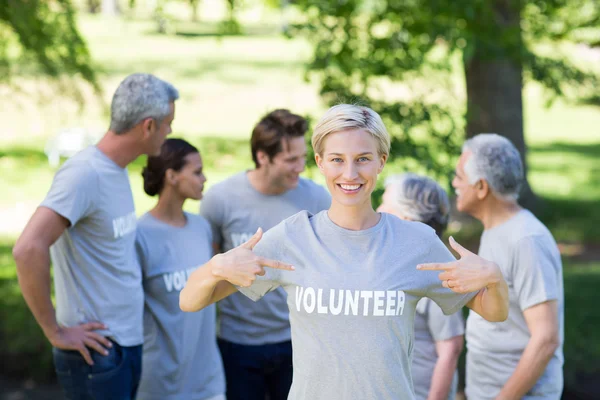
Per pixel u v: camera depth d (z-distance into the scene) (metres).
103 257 3.28
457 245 2.19
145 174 3.70
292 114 3.85
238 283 2.13
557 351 3.12
